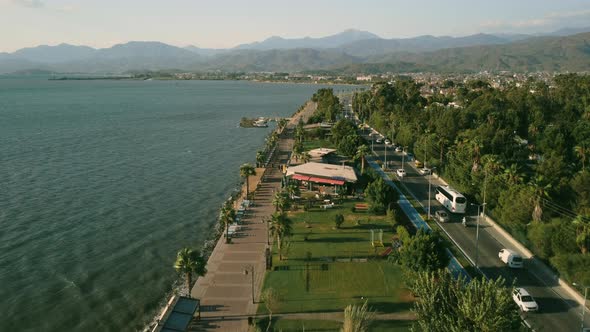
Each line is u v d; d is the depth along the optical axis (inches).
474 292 1785.2
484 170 4124.0
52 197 4960.6
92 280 3152.1
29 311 2770.7
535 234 2940.5
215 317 2389.3
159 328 2145.7
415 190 4805.6
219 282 2795.3
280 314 2400.3
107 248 3673.7
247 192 4682.6
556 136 5551.2
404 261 2623.0
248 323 2325.3
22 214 4397.1
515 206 3275.1
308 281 2770.7
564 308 2400.3
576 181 3442.4
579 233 2672.2
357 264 3004.4
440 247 2596.0
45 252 3575.3
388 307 2437.3
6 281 3117.6
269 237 3518.7
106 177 5871.1
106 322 2672.2
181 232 4033.0
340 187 4650.6
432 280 1956.2
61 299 2908.5
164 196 5103.3
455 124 6638.8
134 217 4399.6
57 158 6939.0
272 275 2866.6
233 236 3595.0
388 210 3747.5
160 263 3417.8
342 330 1903.3
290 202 4033.0
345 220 3890.3
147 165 6633.9
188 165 6688.0
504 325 1630.2
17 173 5949.8
